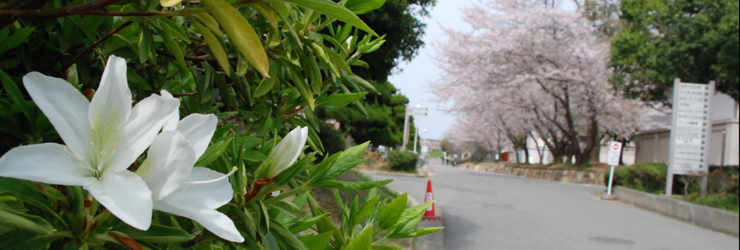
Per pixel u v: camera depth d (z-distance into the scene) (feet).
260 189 2.66
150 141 1.80
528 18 66.23
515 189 52.75
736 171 40.52
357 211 3.53
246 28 2.23
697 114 41.39
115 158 1.78
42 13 2.14
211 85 4.21
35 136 2.66
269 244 2.52
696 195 37.14
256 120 4.81
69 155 1.72
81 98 1.82
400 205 3.41
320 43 3.55
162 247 2.46
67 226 2.01
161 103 1.86
